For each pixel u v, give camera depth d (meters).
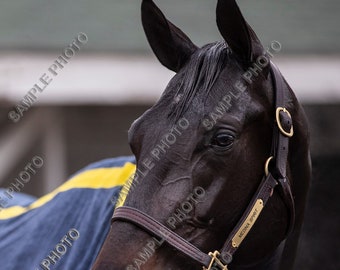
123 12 10.91
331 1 11.80
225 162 3.75
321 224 6.80
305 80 9.62
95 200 4.95
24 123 10.28
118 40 9.87
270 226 4.02
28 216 5.42
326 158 7.11
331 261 6.80
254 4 11.75
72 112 11.44
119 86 9.30
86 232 4.79
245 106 3.85
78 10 10.91
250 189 3.89
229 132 3.74
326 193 6.78
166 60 4.35
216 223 3.80
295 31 10.68
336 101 9.39
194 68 3.91
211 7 11.34
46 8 10.98
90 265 4.61
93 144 12.12
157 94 9.29
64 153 11.19
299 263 6.79
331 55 9.90
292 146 4.18
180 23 10.76
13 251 5.05
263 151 3.96
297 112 4.21
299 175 4.34
